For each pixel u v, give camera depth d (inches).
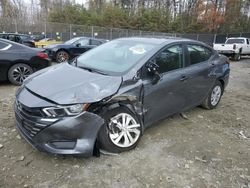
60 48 500.7
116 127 141.3
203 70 199.2
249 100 277.3
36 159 135.1
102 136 136.2
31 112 124.7
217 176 132.0
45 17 1904.5
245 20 1923.0
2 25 1074.1
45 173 125.0
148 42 176.6
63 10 1770.4
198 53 202.1
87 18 1749.5
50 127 121.3
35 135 124.5
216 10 1814.7
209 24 1827.0
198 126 191.0
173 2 2257.6
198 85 197.2
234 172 136.5
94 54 178.5
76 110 123.3
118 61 160.9
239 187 125.1
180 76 176.1
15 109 138.6
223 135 180.1
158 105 163.8
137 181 123.4
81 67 160.6
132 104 146.3
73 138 124.7
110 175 126.2
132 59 158.9
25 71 282.4
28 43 690.8
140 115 151.3
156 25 1856.5
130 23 1817.2
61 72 149.7
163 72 166.6
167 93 167.5
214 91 224.8
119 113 140.6
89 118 125.9
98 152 136.9
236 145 166.9
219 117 213.5
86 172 127.2
